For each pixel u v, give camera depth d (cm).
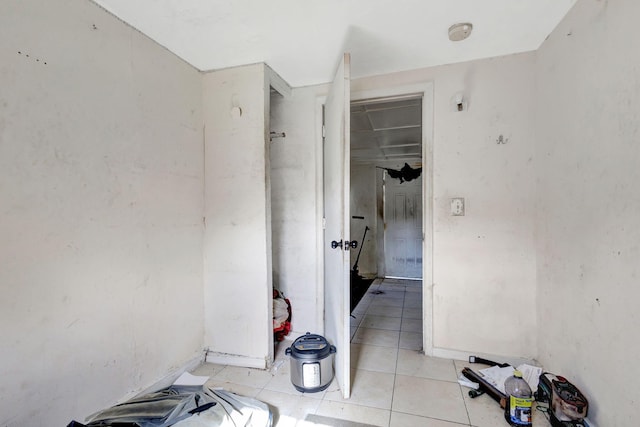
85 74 142
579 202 152
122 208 160
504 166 206
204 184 223
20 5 117
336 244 181
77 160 138
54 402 128
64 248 133
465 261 216
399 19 164
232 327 218
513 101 204
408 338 263
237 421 145
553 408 150
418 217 525
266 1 148
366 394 180
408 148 458
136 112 168
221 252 219
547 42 183
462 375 196
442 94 218
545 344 189
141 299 171
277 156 258
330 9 155
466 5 154
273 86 225
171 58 194
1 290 112
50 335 127
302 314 254
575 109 155
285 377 200
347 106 170
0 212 112
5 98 113
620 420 123
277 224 259
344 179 172
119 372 157
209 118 221
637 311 115
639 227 114
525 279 204
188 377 198
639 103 114
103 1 145
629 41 119
